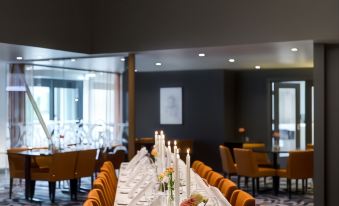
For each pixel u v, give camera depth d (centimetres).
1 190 1057
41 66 1184
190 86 1421
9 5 858
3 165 1216
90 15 1010
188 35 927
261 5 863
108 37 997
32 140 1186
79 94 1162
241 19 881
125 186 600
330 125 866
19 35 875
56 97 1177
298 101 1375
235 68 1361
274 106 1395
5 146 1223
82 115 1145
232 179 1225
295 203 907
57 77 1179
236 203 436
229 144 1349
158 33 954
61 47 949
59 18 948
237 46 900
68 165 902
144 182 580
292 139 1384
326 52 870
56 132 1165
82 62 1100
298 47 916
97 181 523
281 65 1277
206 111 1398
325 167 868
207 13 911
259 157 1140
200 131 1406
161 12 952
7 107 1220
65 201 920
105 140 1085
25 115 1198
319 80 861
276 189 995
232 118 1417
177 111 1437
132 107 1012
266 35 859
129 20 980
